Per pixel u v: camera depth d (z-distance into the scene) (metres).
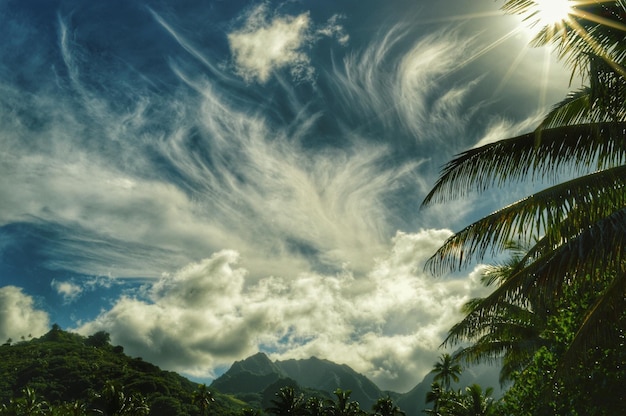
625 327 9.37
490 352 19.02
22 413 97.19
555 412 11.00
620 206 7.81
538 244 9.77
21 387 169.62
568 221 7.93
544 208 8.04
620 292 7.98
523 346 17.22
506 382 19.47
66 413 97.25
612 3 7.03
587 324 8.29
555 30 7.36
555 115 8.32
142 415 99.56
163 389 183.88
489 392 40.09
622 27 6.97
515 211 8.31
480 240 8.57
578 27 7.22
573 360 8.51
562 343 10.99
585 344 8.29
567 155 8.35
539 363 11.66
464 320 10.48
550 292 6.98
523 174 8.76
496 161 8.84
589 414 9.96
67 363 191.38
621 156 8.03
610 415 9.70
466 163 9.05
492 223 8.50
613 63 6.95
